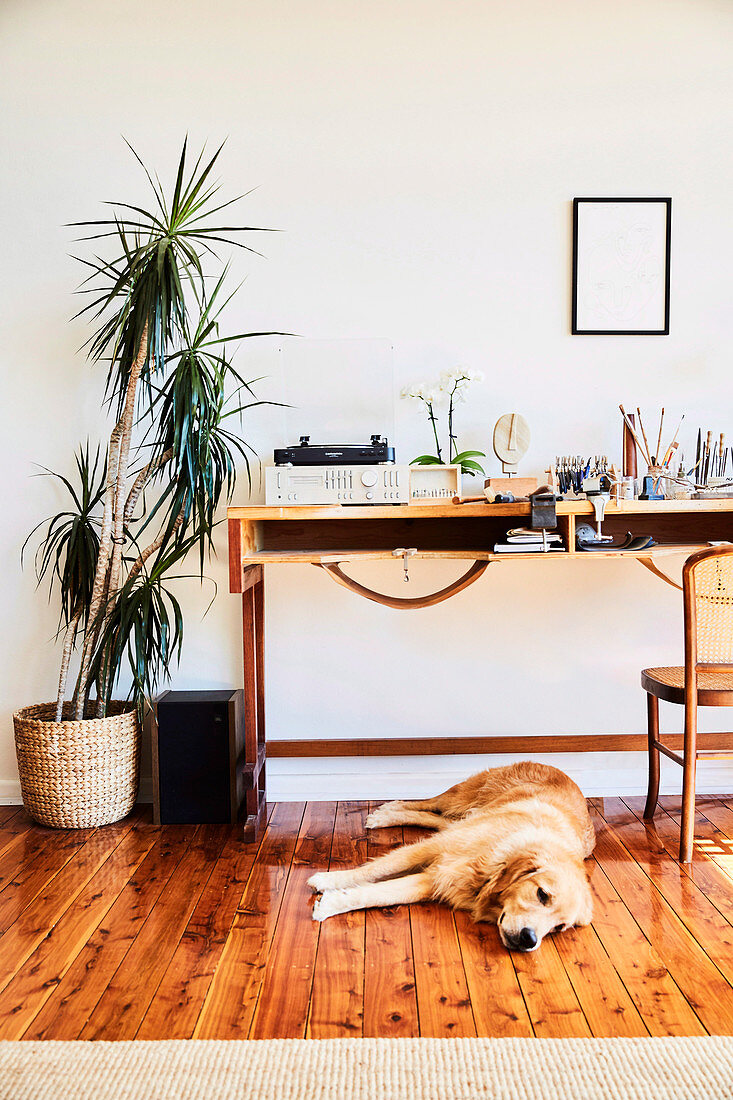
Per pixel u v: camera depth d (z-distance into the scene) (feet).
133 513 9.78
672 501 8.89
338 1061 5.29
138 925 7.07
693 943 6.75
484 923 7.13
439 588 10.31
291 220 10.16
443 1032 5.60
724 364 10.23
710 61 10.08
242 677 10.35
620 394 10.23
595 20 10.07
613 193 10.14
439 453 9.86
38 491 10.23
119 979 6.25
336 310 10.20
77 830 9.27
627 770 10.41
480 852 7.39
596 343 10.22
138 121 10.12
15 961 6.50
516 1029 5.63
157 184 10.14
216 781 9.41
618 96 10.09
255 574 9.52
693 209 10.16
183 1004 5.93
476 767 10.39
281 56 10.11
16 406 10.21
